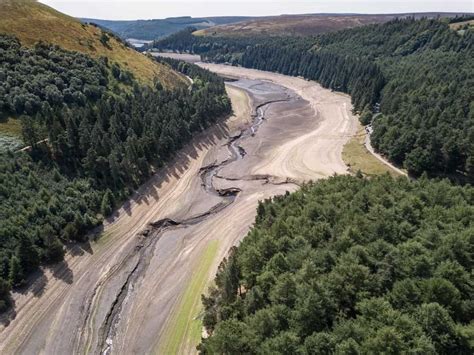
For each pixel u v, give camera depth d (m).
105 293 57.34
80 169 77.56
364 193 60.09
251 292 42.69
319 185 71.31
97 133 80.62
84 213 70.19
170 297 56.16
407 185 66.75
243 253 50.66
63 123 81.19
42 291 55.53
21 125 77.12
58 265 60.41
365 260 43.72
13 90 84.12
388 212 53.03
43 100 87.81
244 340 35.72
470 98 103.00
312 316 36.25
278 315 37.75
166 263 64.31
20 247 56.19
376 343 31.06
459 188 63.41
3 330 49.00
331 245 48.34
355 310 38.53
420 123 99.06
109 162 78.56
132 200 79.06
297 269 44.69
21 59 95.19
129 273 61.91
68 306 54.19
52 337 49.22
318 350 32.69
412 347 31.80
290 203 64.12
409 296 37.53
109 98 97.25
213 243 69.06
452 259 43.69
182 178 91.94
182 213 79.00
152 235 72.25
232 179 94.81
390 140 101.62
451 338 33.53
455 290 37.12
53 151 76.19
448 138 89.00
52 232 61.25
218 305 48.22
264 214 65.75
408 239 48.59
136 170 85.38
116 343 49.09
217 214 79.44
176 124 102.94
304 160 105.19
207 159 103.56
